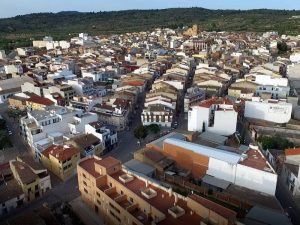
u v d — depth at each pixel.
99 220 100.44
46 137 143.38
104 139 143.25
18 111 197.25
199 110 149.62
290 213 103.38
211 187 112.38
